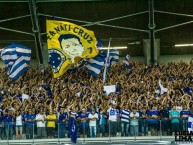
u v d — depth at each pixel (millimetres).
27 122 46688
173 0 56312
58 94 50344
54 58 53781
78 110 46844
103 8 57781
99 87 51188
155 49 61094
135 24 59906
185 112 45938
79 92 50438
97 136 46281
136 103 47156
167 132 46031
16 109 47375
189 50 63844
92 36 54031
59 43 53906
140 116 46281
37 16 57469
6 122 46781
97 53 53625
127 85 51406
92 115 46406
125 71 55156
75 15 59062
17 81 54312
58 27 54156
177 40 62094
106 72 53625
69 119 46062
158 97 48812
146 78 52906
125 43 63031
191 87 51188
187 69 55125
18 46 53531
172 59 64250
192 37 61531
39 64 60969
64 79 54062
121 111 46500
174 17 58719
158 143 45500
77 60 53562
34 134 46625
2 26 60000
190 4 56938
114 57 54750
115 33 61250
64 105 47812
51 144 46312
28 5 56781
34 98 49500
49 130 46594
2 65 64500
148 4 56781
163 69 55688
